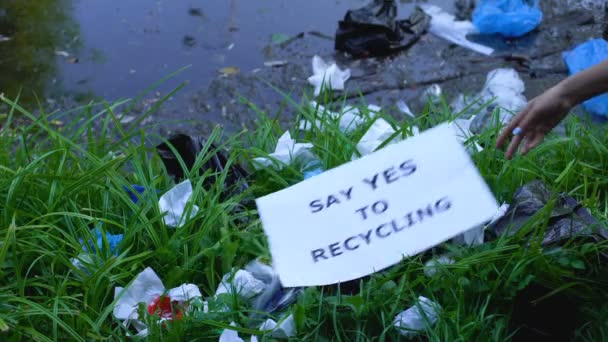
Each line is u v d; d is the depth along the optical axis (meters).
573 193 2.59
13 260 2.16
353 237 2.07
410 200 2.09
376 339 1.99
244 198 2.51
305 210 2.11
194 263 2.23
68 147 2.51
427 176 2.10
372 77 3.97
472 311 2.05
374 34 4.21
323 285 2.08
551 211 2.14
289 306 2.07
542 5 4.72
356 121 3.03
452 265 2.07
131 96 3.86
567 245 2.09
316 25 4.56
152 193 2.37
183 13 4.74
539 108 2.09
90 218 2.18
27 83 3.98
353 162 2.15
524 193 2.28
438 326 1.96
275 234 2.09
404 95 3.81
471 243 2.17
